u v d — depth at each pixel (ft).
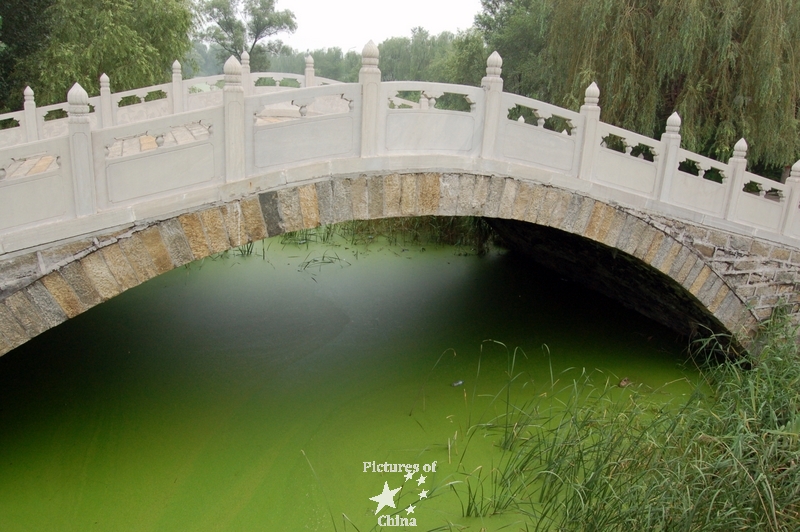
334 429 17.56
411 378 21.03
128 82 42.37
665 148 20.58
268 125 15.37
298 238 38.27
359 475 15.44
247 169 15.33
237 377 20.39
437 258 36.35
